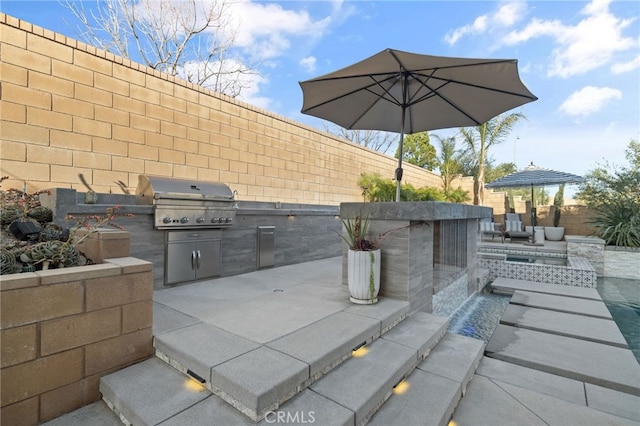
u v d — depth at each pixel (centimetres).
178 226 398
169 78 495
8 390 177
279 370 194
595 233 923
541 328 375
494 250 897
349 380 212
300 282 433
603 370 279
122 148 441
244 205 612
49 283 191
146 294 235
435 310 409
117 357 220
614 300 552
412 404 212
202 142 541
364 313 300
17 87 355
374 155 1024
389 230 351
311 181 780
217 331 252
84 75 406
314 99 421
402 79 389
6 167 347
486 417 219
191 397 191
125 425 188
